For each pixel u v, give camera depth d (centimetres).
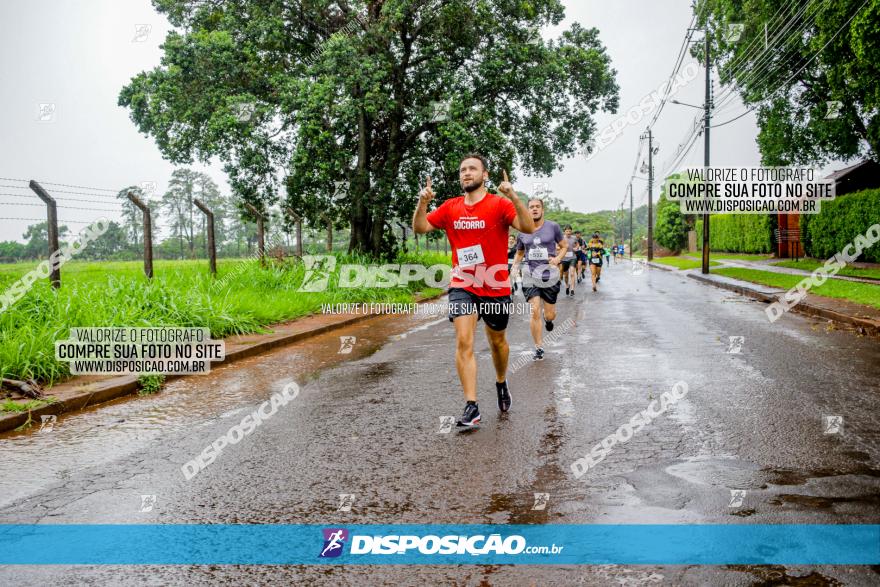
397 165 2295
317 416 549
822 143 2678
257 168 2077
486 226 487
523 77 2139
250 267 1581
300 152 1855
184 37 2000
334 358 873
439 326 1232
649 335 987
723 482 360
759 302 1549
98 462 432
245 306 1141
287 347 986
